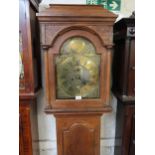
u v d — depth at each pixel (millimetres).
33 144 1372
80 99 1145
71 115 1180
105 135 1739
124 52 1253
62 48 1074
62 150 1251
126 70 1259
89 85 1146
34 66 1270
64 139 1233
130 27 1186
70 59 1099
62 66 1105
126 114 1341
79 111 1145
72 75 1125
